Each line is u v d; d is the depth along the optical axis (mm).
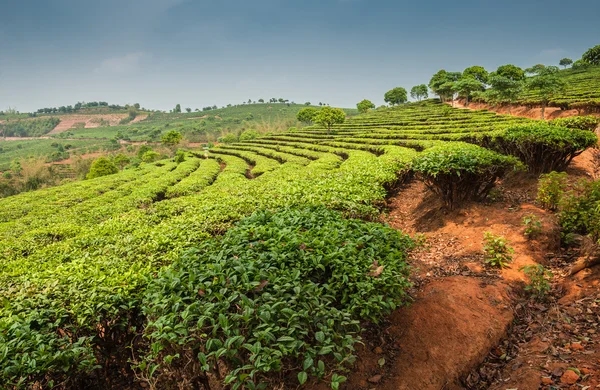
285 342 3146
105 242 8914
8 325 4078
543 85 35625
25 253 11016
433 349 4422
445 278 6273
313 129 70000
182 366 3582
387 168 13102
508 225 7672
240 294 3561
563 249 6648
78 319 4258
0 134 197000
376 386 4004
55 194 28453
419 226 9719
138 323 4879
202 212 10039
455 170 8578
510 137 11094
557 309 4988
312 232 5406
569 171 11422
